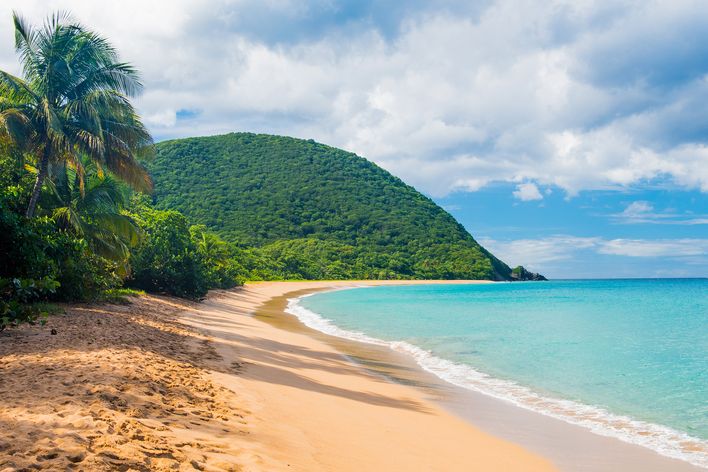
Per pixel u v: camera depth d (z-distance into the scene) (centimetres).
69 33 2070
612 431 948
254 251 10200
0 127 1878
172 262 3180
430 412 1022
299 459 590
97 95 2056
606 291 8975
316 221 13350
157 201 12975
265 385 1011
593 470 744
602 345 2150
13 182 2103
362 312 3719
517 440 873
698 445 869
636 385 1366
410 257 13225
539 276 19288
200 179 14312
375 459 664
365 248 12812
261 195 13988
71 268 1852
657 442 885
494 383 1362
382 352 1819
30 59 2038
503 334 2464
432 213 15600
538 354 1872
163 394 759
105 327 1424
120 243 2438
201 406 740
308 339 2045
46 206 2142
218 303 3500
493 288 9944
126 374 826
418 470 651
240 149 16425
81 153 2097
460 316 3488
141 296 2745
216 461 507
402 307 4338
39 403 620
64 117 2028
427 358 1730
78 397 657
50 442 473
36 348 1016
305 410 862
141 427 562
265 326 2402
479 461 738
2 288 1318
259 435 653
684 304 5181
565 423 996
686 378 1466
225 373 1056
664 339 2366
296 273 10081
